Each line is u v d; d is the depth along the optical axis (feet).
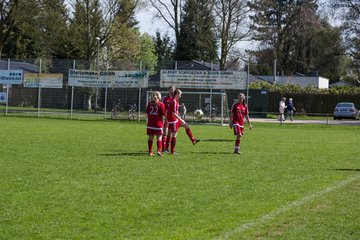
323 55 230.68
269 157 53.98
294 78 235.81
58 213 26.99
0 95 139.44
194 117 128.88
